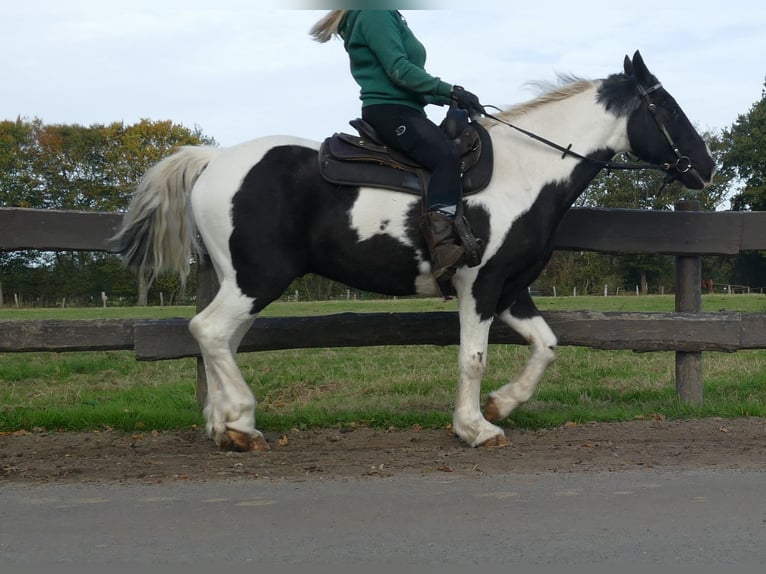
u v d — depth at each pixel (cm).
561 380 973
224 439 582
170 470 520
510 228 579
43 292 4869
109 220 683
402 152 577
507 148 599
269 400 884
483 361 593
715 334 738
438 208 559
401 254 578
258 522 399
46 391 929
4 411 718
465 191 575
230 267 570
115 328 690
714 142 3556
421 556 351
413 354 1282
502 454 561
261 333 698
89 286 4844
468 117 598
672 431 641
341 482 480
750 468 508
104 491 463
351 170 573
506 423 669
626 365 1096
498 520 398
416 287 596
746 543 363
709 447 577
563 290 4759
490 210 577
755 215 744
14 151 5972
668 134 627
